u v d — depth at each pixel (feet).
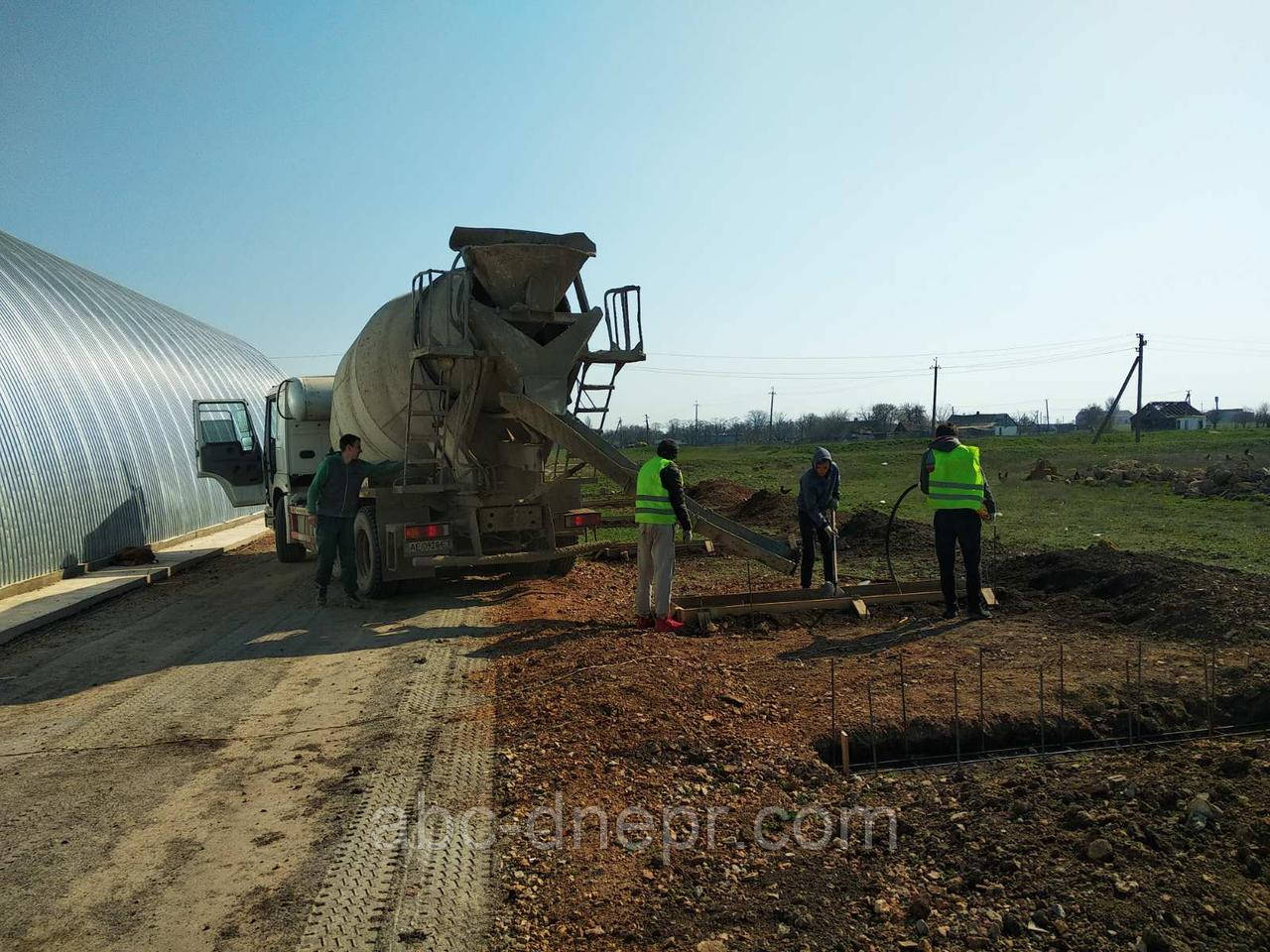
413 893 11.74
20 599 35.65
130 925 11.29
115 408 52.54
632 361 33.78
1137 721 17.15
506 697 20.12
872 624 25.68
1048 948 9.68
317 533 32.91
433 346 31.40
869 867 11.81
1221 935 9.62
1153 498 61.93
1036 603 26.91
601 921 10.85
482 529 33.58
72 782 16.25
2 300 48.03
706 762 15.67
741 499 65.57
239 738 18.44
